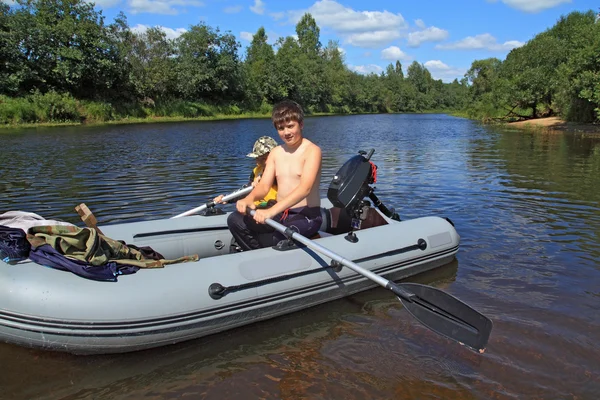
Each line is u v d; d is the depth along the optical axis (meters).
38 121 22.92
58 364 2.64
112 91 28.53
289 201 3.14
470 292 3.53
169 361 2.70
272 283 3.12
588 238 4.70
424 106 75.19
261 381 2.52
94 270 2.70
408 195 6.66
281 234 3.47
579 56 20.00
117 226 3.76
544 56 27.45
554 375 2.55
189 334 2.85
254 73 43.16
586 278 3.75
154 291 2.74
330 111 54.47
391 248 3.75
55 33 25.03
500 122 29.23
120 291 2.68
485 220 5.34
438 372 2.59
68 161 9.78
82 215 3.05
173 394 2.41
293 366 2.66
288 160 3.33
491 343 2.85
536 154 11.83
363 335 2.99
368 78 67.38
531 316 3.15
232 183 7.40
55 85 25.75
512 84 28.27
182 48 35.50
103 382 2.50
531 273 3.86
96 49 26.53
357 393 2.42
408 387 2.46
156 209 5.70
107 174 8.15
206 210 4.25
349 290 3.53
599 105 20.28
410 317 3.23
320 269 3.35
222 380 2.53
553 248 4.42
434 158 11.02
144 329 2.69
